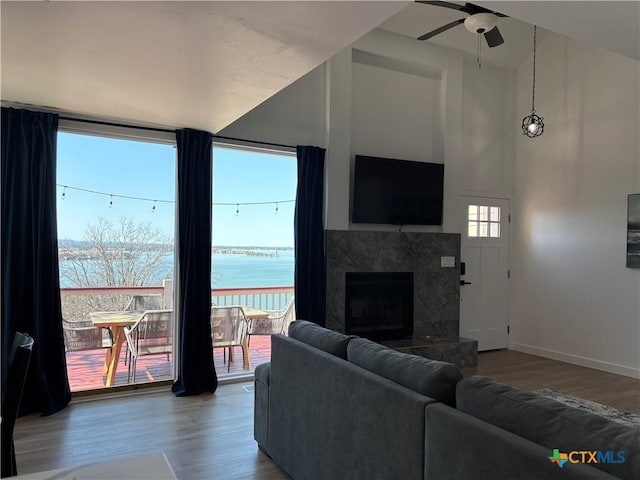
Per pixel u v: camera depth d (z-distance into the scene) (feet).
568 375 15.84
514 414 4.61
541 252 18.94
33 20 6.45
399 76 17.90
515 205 20.22
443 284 18.22
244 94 9.89
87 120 12.21
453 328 18.42
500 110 20.02
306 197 15.31
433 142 18.69
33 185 11.47
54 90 9.87
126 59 7.95
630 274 15.76
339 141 16.06
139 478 3.58
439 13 16.22
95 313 15.40
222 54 7.69
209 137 13.73
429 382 5.66
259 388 9.89
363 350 7.14
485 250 19.63
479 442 4.60
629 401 13.12
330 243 15.84
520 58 19.58
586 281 17.15
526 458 4.10
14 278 11.28
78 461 9.07
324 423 7.45
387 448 6.01
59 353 11.87
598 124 16.81
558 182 18.28
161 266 16.90
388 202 16.94
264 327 16.17
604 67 16.62
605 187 16.56
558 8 6.79
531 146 19.48
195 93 9.85
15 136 11.34
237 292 19.21
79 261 15.85
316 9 6.07
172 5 5.98
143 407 12.14
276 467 9.01
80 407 12.03
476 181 19.39
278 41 7.11
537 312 19.04
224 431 10.66
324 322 15.61
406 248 17.42
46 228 11.71
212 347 13.92
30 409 11.43
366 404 6.44
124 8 6.08
